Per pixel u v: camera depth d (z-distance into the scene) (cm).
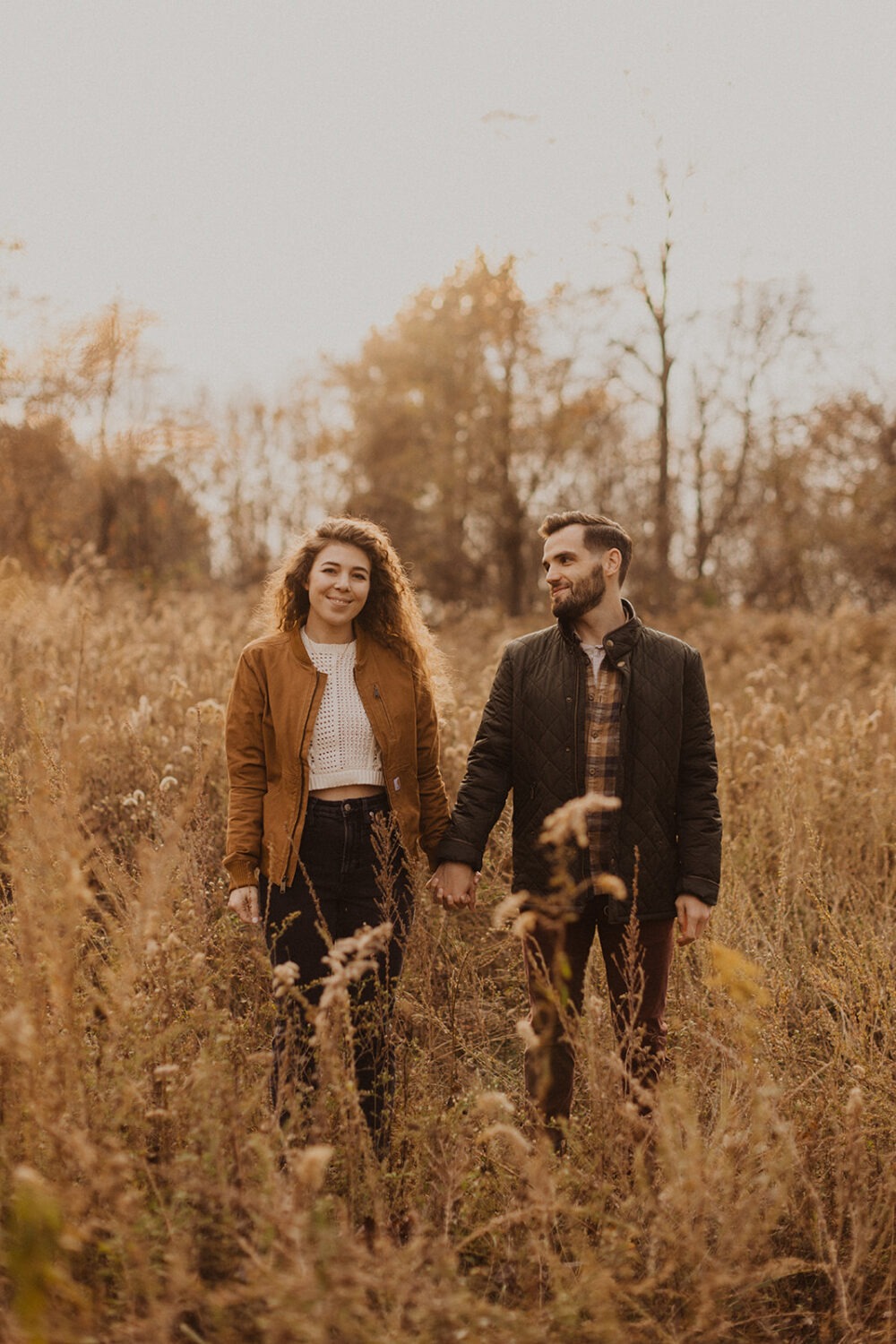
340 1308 156
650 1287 183
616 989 287
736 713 763
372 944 220
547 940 282
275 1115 205
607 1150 219
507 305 2486
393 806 282
